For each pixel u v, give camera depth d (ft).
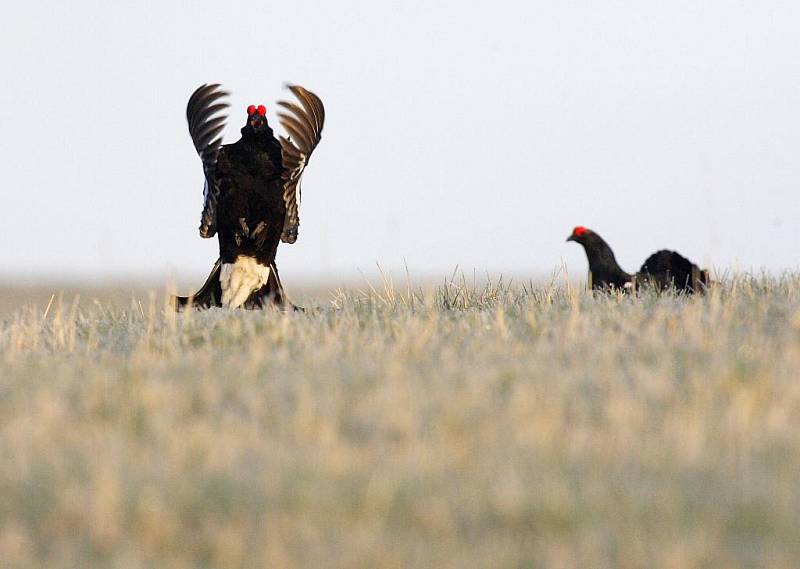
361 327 54.44
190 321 56.13
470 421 34.27
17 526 27.84
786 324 48.78
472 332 50.57
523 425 33.63
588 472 30.01
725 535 26.58
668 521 26.91
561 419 34.45
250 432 33.88
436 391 37.11
